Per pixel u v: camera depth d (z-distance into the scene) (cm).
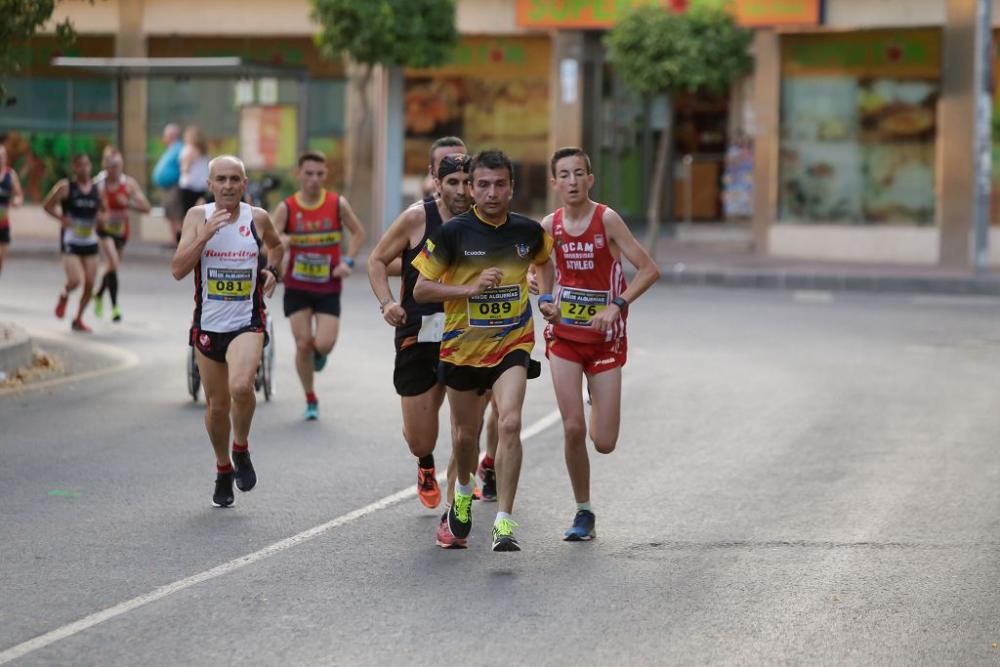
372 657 1850
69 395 3997
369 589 2164
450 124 8938
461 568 2288
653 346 5103
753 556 2372
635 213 9375
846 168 8381
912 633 1966
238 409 2631
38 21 4238
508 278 2323
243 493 2833
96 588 2158
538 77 8812
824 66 8388
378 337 5288
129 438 3391
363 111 8519
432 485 2592
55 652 1862
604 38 8000
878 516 2662
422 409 2517
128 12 9238
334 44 8138
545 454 3259
